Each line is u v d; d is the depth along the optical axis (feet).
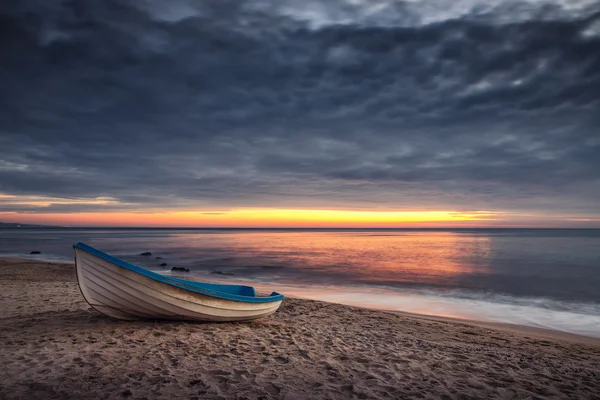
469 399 15.87
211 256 126.82
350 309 40.70
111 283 24.38
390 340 26.30
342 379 17.29
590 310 47.39
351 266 98.63
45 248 155.63
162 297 24.77
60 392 14.30
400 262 108.88
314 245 200.03
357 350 22.66
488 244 205.05
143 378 16.06
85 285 24.45
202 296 25.90
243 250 157.89
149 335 22.85
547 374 20.06
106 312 25.34
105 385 15.14
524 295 58.34
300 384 16.43
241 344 22.25
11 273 63.57
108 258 24.11
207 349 20.74
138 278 24.21
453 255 131.13
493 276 79.25
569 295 58.29
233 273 84.23
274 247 181.27
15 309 31.04
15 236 320.09
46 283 49.01
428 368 19.77
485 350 25.29
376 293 59.62
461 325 36.11
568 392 17.44
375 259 117.91
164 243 211.82
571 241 239.50
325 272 86.79
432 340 28.32
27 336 22.00
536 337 32.81
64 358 18.13
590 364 23.68
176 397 14.33
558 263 103.04
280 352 21.07
